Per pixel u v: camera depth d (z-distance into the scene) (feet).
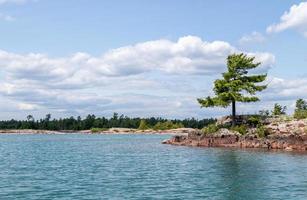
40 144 401.08
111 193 103.96
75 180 127.44
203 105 311.27
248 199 96.53
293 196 99.81
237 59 303.48
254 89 302.86
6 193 104.73
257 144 272.51
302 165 164.04
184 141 328.29
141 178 131.34
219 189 109.50
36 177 135.44
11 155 243.60
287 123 279.90
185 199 96.27
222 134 295.69
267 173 140.46
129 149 291.38
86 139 547.49
